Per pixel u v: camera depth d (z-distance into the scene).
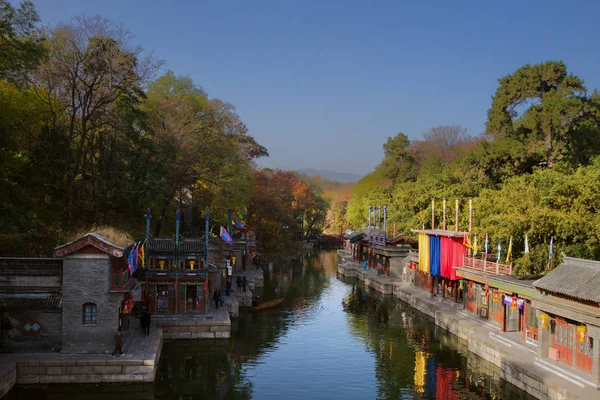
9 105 44.78
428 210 70.00
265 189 109.62
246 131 80.44
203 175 68.44
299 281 81.62
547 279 31.77
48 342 31.88
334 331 48.03
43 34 48.81
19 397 28.61
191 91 69.00
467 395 31.64
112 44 48.00
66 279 31.59
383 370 36.62
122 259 33.88
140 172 54.50
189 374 34.97
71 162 53.16
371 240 83.75
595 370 27.20
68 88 51.03
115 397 30.17
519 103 66.00
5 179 41.34
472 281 47.44
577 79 60.72
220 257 59.28
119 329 33.56
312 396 31.66
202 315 44.56
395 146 122.75
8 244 41.97
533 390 29.83
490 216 47.03
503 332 40.06
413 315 55.59
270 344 43.06
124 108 52.72
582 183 39.59
